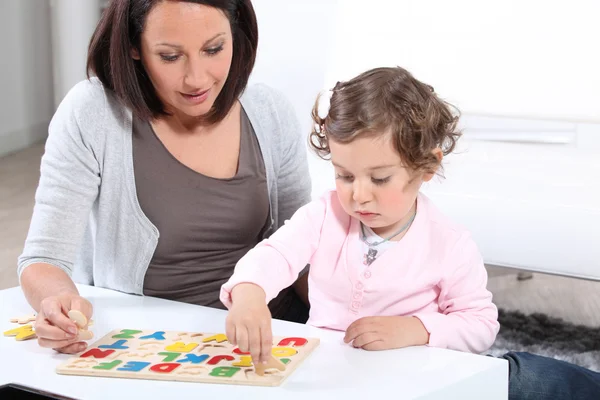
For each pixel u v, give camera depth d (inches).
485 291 44.4
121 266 50.4
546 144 76.1
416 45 78.8
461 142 75.0
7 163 130.6
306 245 45.7
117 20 45.9
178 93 45.6
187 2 43.1
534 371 44.1
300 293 57.1
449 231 44.7
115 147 48.8
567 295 75.1
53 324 39.3
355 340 40.1
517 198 62.2
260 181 52.4
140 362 37.7
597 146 76.3
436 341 40.9
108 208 49.6
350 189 42.3
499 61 76.6
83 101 48.6
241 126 52.4
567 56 74.8
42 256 46.4
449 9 78.0
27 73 138.8
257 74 89.1
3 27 132.2
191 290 51.8
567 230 60.8
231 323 37.6
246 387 35.4
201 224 50.4
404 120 41.2
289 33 86.9
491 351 65.2
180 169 49.7
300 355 38.4
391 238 44.8
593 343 65.9
